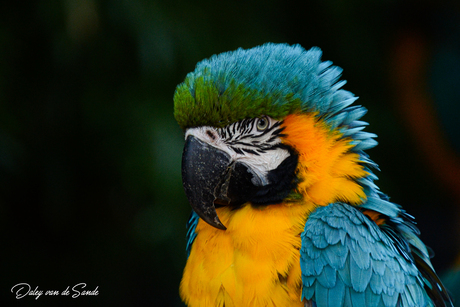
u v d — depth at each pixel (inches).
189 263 149.1
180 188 224.8
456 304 195.8
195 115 141.3
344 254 131.7
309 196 140.3
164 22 225.3
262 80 137.9
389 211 141.0
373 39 263.0
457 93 205.6
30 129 251.8
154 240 251.6
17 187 262.2
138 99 237.9
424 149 221.9
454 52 205.9
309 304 132.6
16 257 264.2
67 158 260.1
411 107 216.2
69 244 273.7
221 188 143.1
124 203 273.4
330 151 141.2
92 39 224.2
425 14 213.3
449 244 281.0
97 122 248.5
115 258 272.7
